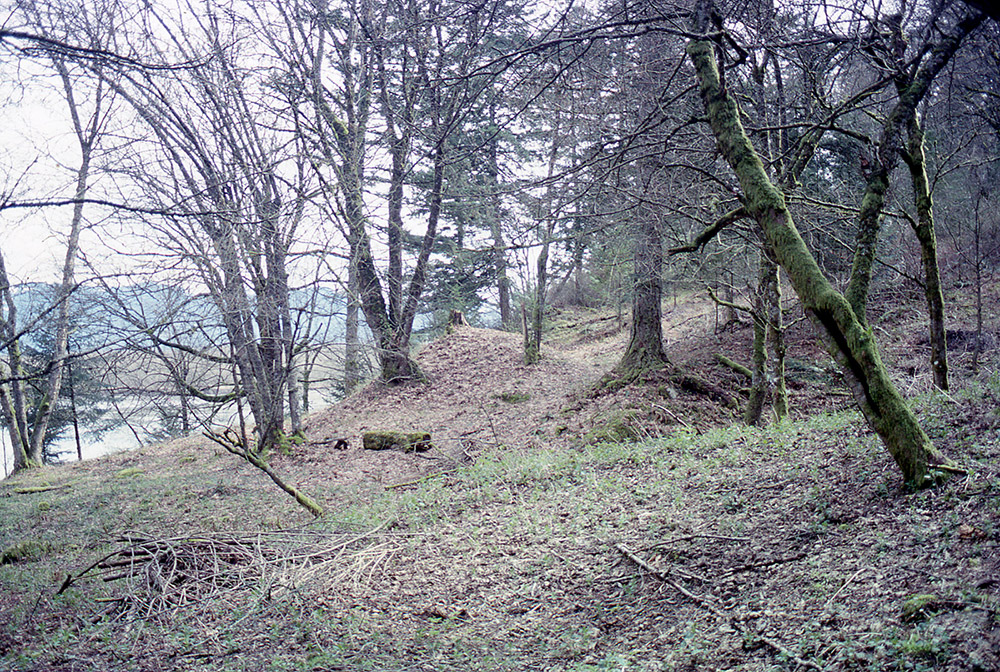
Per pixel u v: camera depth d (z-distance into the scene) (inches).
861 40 305.9
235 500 565.9
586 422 644.7
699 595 249.1
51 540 486.0
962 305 700.0
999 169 694.5
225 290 529.3
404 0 459.8
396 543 370.0
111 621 303.0
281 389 621.9
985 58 383.9
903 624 186.7
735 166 283.4
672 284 775.7
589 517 356.5
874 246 283.9
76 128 556.1
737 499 317.4
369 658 248.8
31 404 1142.3
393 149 768.3
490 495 442.6
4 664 273.9
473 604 289.9
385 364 970.1
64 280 651.5
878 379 261.0
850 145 649.0
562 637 250.8
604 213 398.3
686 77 399.5
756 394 556.4
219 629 281.9
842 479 297.4
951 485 246.4
